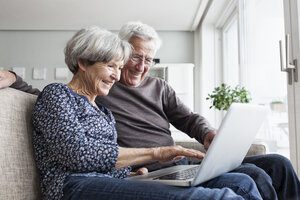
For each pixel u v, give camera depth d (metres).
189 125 1.55
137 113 1.42
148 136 1.39
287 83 1.79
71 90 0.97
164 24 4.45
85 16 4.17
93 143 0.86
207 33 4.13
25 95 1.06
